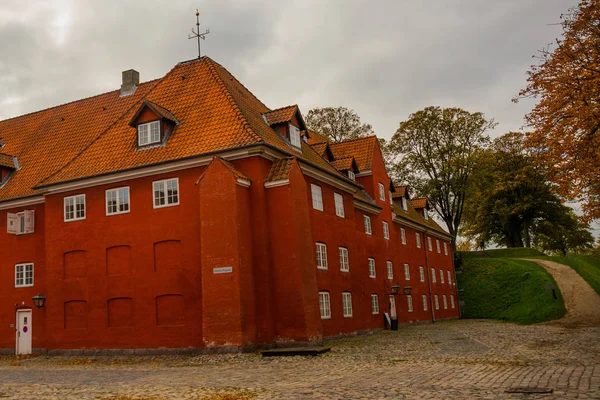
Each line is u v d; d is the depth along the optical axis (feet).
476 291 176.96
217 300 66.08
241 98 85.15
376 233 114.01
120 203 77.82
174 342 70.90
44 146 100.53
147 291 73.77
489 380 37.29
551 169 72.64
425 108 186.91
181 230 72.74
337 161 110.42
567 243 216.33
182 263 72.13
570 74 67.41
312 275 71.67
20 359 78.84
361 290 96.12
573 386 33.19
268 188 71.15
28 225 87.15
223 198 68.03
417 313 142.20
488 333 90.33
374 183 118.01
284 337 67.87
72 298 78.89
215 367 55.26
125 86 104.53
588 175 68.74
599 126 66.39
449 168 182.70
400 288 130.62
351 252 94.27
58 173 82.94
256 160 70.79
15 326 86.38
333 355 60.34
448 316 166.50
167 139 77.77
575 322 108.47
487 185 208.74
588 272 156.56
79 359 73.20
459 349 63.46
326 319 81.15
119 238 76.79
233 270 65.98
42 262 85.92
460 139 183.83
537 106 72.23
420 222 160.35
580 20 66.59
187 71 88.74
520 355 53.93
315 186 84.43
